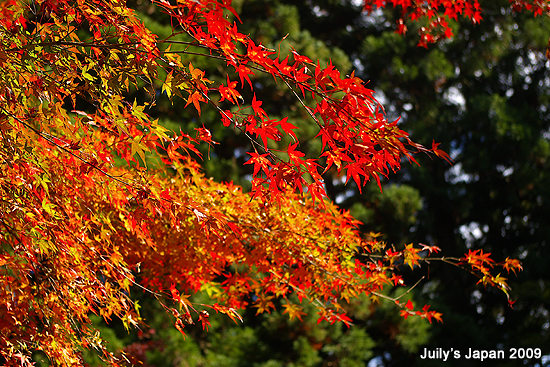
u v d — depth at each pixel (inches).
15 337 81.5
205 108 322.7
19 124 68.2
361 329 340.2
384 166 63.6
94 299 88.3
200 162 315.9
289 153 63.6
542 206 473.1
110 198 72.9
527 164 462.6
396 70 456.8
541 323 422.3
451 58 512.7
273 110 398.3
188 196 111.6
